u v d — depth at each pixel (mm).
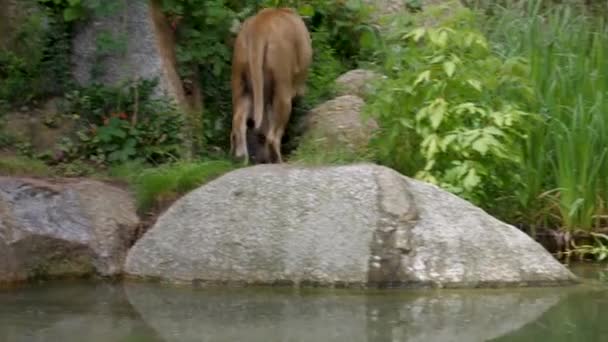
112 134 13023
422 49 12320
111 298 10266
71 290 10648
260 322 9227
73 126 13312
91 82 13555
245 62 13148
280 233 10945
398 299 10125
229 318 9383
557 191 12297
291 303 9984
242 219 11078
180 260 11039
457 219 10945
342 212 10945
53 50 13625
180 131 13281
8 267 10898
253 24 13234
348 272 10633
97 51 13438
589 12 17266
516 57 12805
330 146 12930
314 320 9297
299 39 13555
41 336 8742
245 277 10797
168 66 13633
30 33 13633
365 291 10492
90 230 11359
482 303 9938
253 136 13711
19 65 13531
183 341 8594
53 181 11867
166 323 9195
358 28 15477
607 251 11867
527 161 12305
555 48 13836
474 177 11648
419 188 11188
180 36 14039
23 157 12836
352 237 10789
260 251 10891
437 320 9289
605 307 9773
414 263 10648
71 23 13680
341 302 10008
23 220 11133
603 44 13625
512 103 12289
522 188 12242
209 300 10141
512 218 12359
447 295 10289
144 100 13328
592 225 12242
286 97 13305
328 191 11102
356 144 12984
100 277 11195
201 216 11203
